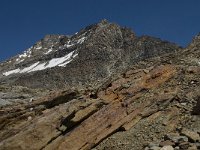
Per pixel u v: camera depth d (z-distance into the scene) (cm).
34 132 2878
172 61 3591
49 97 3631
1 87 6094
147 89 3142
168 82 3222
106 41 19650
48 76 16600
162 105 2931
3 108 3806
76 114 2930
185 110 2830
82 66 17150
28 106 3669
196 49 3856
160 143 2408
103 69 16800
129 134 2714
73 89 3600
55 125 2927
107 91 3139
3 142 2889
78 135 2797
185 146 2295
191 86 3103
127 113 2892
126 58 17950
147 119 2827
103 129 2814
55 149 2784
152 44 18562
